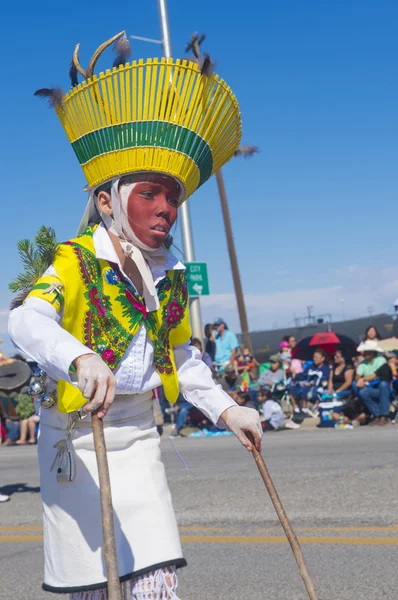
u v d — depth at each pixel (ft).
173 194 10.03
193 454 40.52
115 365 9.69
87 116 9.95
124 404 9.84
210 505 24.11
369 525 20.53
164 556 9.36
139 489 9.57
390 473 27.40
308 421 55.52
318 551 18.51
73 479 9.53
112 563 8.30
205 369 10.78
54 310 9.38
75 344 8.89
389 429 46.91
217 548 19.29
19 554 19.98
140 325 9.93
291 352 62.69
